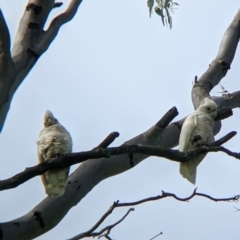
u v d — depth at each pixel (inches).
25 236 388.2
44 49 432.5
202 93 511.5
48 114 466.0
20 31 434.3
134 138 438.6
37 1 443.8
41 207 397.1
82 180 416.2
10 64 395.5
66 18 458.9
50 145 434.3
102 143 360.2
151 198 387.9
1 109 390.3
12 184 339.6
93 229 384.5
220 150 361.4
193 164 434.0
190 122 456.8
